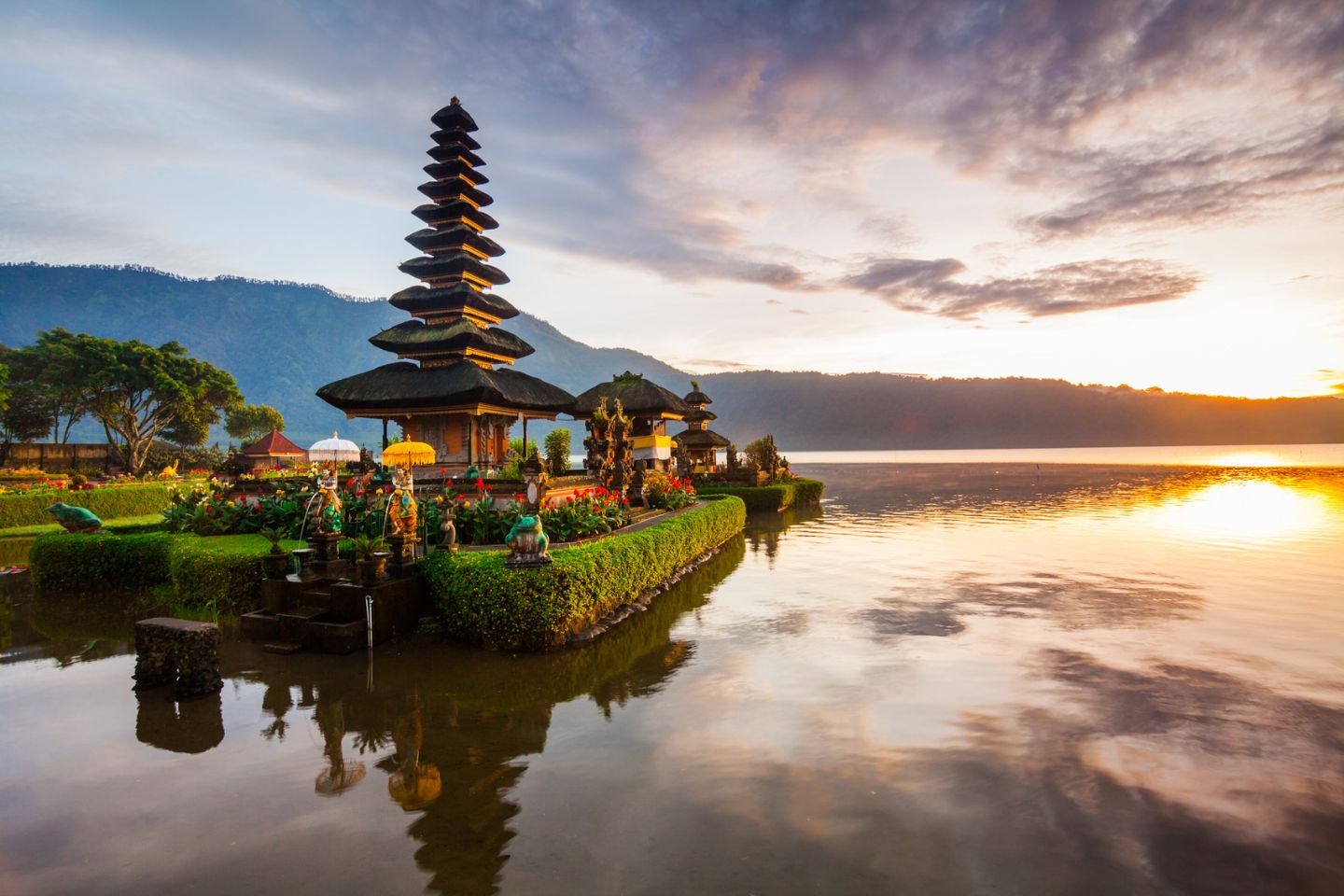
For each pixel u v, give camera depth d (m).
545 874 4.81
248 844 5.25
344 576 11.87
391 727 7.61
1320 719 7.64
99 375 52.66
